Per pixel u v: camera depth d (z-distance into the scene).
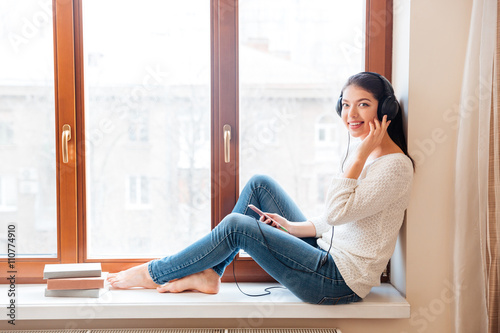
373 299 1.75
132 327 1.79
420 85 1.74
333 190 1.62
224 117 1.94
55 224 1.97
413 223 1.76
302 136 1.98
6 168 1.94
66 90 1.90
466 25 1.73
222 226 1.68
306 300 1.68
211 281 1.78
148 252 2.00
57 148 1.93
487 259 1.59
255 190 1.84
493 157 1.56
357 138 1.92
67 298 1.75
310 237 1.88
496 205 1.54
